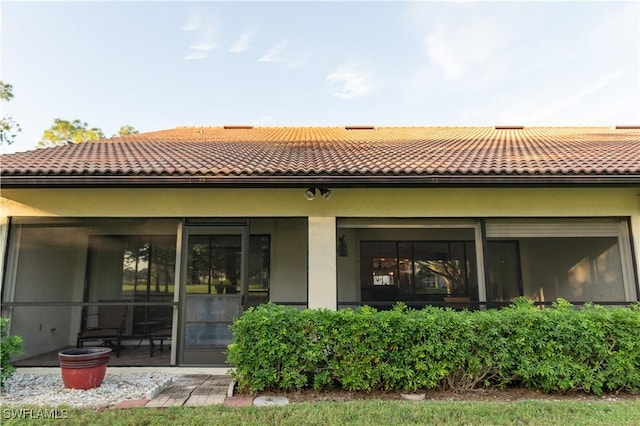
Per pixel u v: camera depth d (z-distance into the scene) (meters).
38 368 6.38
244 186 6.31
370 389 5.11
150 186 6.23
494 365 5.12
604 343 5.07
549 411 4.34
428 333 5.09
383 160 7.12
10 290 6.67
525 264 9.55
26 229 7.15
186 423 4.07
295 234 9.52
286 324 5.15
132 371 6.34
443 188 6.82
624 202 6.79
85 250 8.97
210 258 6.78
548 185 6.28
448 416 4.20
